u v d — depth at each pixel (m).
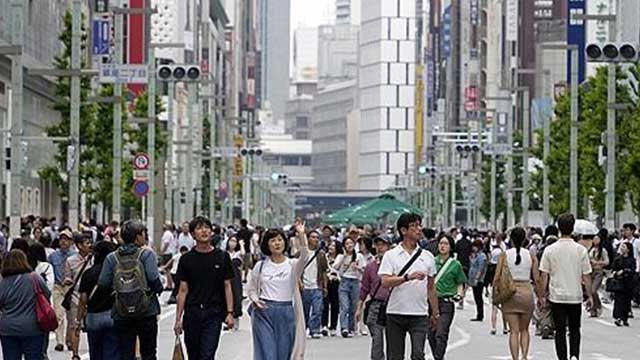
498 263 35.41
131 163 111.25
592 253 60.66
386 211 136.88
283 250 27.66
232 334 51.47
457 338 49.38
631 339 49.25
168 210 128.00
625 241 57.88
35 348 27.48
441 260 36.31
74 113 69.50
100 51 95.12
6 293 27.28
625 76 94.81
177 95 174.12
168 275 68.62
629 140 94.62
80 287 31.22
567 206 113.75
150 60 90.00
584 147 101.81
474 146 130.50
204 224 28.02
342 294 49.53
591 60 69.19
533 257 36.16
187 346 28.12
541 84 177.88
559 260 33.69
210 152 147.38
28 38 115.00
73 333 36.59
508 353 42.69
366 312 36.19
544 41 179.25
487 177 172.62
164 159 115.19
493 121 156.62
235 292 30.36
